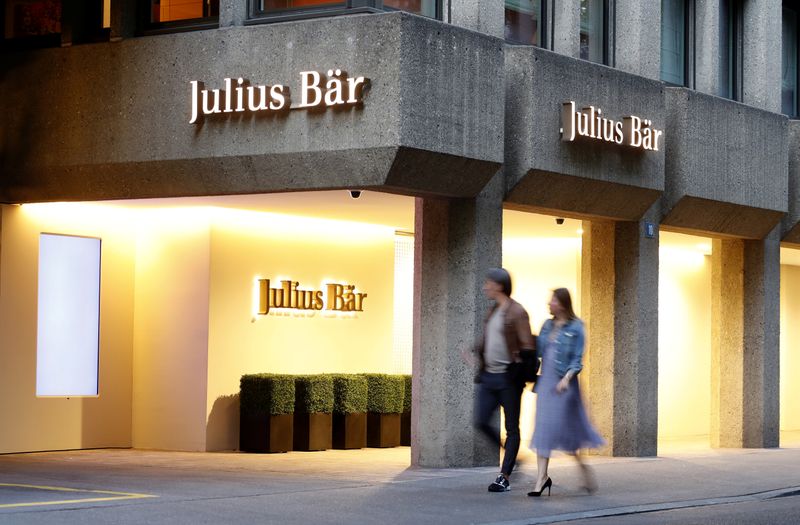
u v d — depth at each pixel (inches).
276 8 651.5
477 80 644.1
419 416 681.6
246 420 807.1
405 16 605.0
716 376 924.0
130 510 471.5
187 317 807.7
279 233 842.8
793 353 1243.2
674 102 810.2
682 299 1095.6
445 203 674.2
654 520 501.0
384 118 605.3
